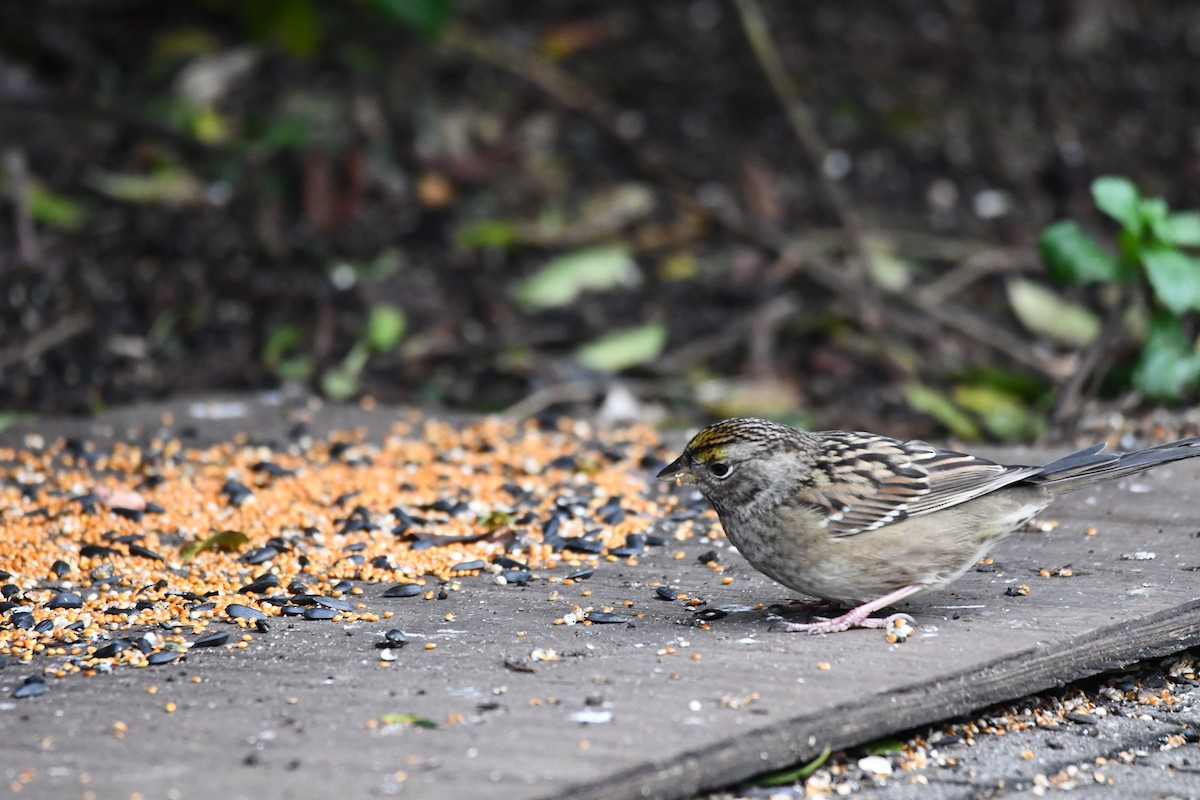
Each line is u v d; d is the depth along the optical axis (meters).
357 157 17.27
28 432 10.95
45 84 18.09
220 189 16.92
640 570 8.26
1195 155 17.92
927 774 6.20
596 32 20.39
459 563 8.30
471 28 20.11
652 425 12.98
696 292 15.63
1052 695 7.07
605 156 17.98
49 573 8.15
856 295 15.25
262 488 9.67
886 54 20.14
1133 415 11.96
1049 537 8.51
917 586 7.34
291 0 16.75
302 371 13.90
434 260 16.08
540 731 5.82
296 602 7.64
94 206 16.42
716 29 20.67
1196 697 7.09
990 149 18.17
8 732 5.92
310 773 5.48
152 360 14.04
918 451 7.62
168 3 19.92
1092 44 20.56
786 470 7.41
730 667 6.52
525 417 13.32
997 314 15.42
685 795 5.61
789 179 17.55
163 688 6.41
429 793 5.30
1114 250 15.98
